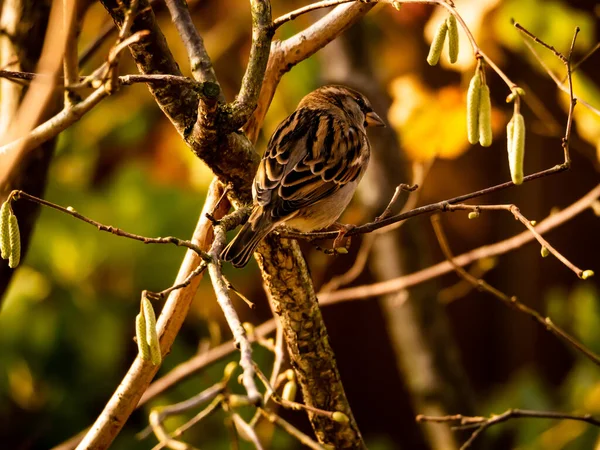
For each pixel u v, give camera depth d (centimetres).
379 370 1673
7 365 1159
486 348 1628
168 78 502
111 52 423
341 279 923
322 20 646
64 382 1195
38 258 1145
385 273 1151
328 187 745
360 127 875
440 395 1132
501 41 984
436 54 474
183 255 1173
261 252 614
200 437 1073
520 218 538
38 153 722
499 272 1611
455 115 1059
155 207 1165
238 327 426
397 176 1143
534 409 1055
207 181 1180
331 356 649
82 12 571
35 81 433
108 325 1174
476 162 1535
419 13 1216
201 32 1230
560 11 969
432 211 565
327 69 1167
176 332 627
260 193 613
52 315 1161
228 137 578
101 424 621
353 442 664
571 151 1518
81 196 1164
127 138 1213
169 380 879
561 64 957
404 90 1084
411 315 1138
